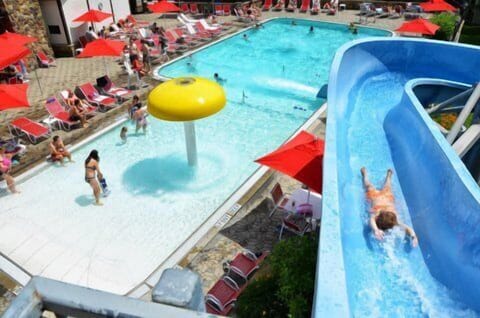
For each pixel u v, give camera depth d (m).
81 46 22.52
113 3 25.36
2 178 11.70
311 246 6.25
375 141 8.91
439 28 22.97
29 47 19.59
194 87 10.52
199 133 14.45
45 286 1.61
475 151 8.46
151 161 12.70
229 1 32.91
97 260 9.05
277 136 14.23
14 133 14.09
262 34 26.98
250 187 11.09
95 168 10.44
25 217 10.39
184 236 9.71
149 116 15.51
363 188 7.39
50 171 12.23
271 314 6.39
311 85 18.92
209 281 8.12
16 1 18.64
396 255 5.87
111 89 16.77
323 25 28.14
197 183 11.62
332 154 5.58
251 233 9.41
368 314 4.97
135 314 1.52
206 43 23.92
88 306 1.55
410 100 8.77
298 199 9.59
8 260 9.01
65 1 21.09
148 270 8.74
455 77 11.19
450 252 5.43
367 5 29.28
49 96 17.03
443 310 5.02
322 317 3.01
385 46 11.41
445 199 5.96
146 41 22.36
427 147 7.16
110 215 10.42
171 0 32.62
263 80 19.53
